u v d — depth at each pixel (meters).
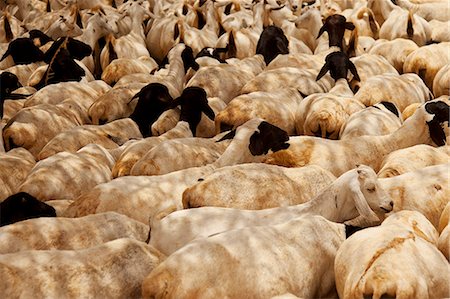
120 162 12.38
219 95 16.47
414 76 16.31
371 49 19.73
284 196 10.55
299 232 8.88
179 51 17.86
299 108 14.78
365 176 9.90
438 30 21.58
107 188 10.64
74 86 16.36
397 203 10.37
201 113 14.55
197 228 9.49
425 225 9.41
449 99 15.30
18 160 12.47
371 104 15.38
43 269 8.42
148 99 14.97
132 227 9.91
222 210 9.72
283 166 11.95
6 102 15.98
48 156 13.13
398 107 15.47
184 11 24.36
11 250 9.20
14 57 18.91
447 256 9.04
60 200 11.29
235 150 11.98
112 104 15.44
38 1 27.34
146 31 23.62
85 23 22.22
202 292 8.14
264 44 19.33
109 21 22.17
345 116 14.16
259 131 12.05
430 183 10.50
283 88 15.58
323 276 8.89
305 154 12.03
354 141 12.44
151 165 11.81
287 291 8.41
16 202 10.40
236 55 20.16
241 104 14.53
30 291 8.25
